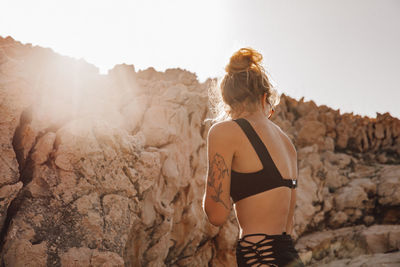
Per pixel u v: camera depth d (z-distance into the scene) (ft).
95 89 9.90
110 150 7.37
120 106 10.68
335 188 19.12
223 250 12.10
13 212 6.20
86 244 6.56
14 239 5.72
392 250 15.16
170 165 10.21
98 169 7.15
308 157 18.65
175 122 10.95
